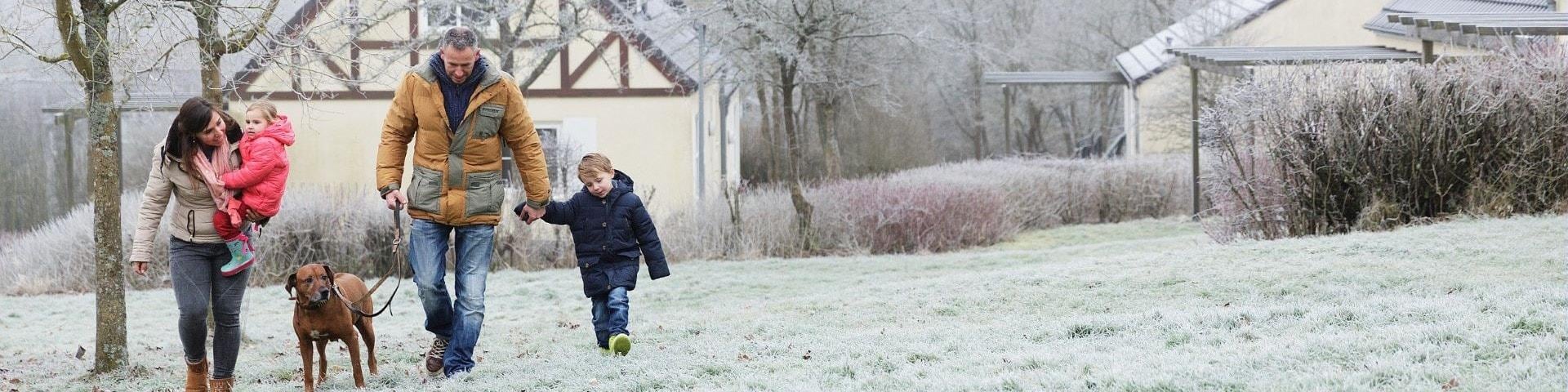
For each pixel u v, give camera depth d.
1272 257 8.78
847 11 17.66
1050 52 45.41
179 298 5.23
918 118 39.19
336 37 12.99
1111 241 17.55
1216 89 25.25
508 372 5.91
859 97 25.88
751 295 10.84
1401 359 4.41
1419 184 11.30
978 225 17.14
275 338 8.77
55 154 27.11
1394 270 7.87
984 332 6.34
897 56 23.81
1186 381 4.34
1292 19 25.59
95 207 6.49
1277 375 4.35
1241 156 12.26
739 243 15.48
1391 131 11.27
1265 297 7.37
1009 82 34.88
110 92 6.35
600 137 19.92
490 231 5.84
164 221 13.83
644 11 19.25
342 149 19.31
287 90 18.84
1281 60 13.50
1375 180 11.35
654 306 10.36
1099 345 5.48
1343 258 8.51
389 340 8.44
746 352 6.19
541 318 9.80
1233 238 12.12
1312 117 11.48
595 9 17.94
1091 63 45.81
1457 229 9.65
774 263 14.21
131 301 11.82
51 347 8.60
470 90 5.53
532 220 6.01
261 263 13.71
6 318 10.93
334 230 14.20
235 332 5.42
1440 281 7.27
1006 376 4.70
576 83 19.89
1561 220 9.80
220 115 5.18
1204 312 6.08
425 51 18.42
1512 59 11.58
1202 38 29.03
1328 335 5.10
